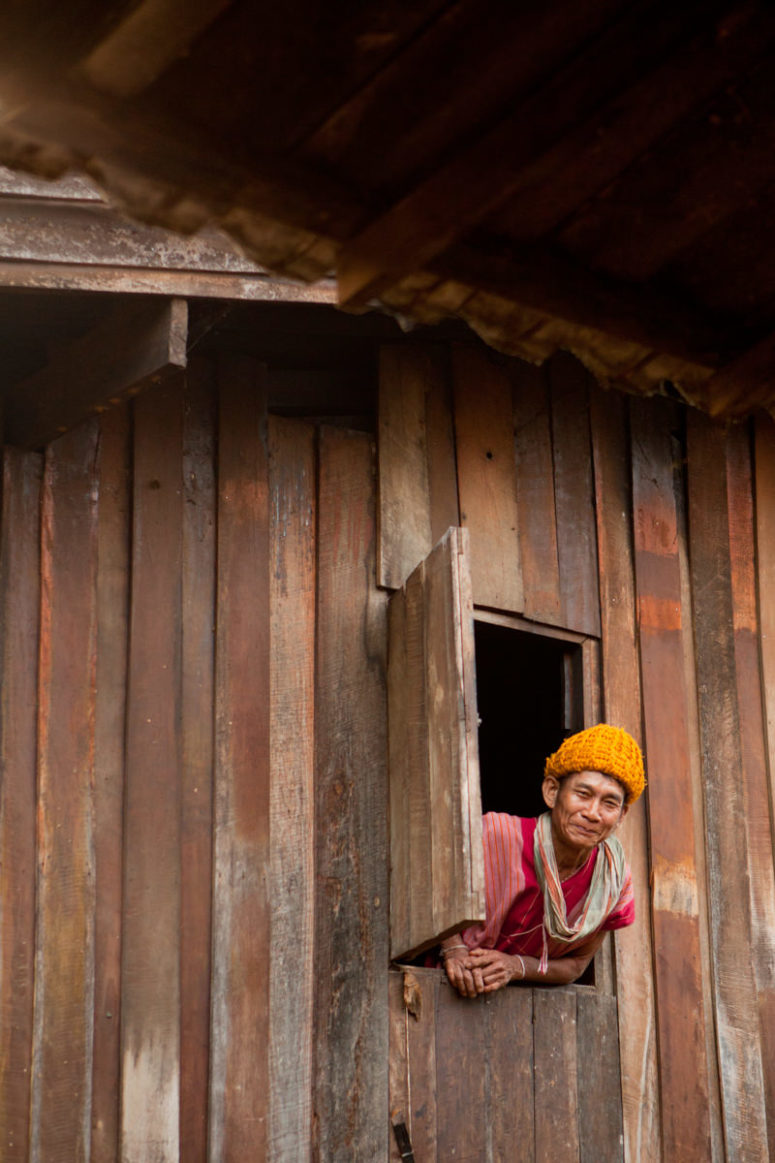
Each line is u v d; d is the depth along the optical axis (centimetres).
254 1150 383
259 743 411
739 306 221
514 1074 419
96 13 162
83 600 391
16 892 364
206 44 167
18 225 351
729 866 478
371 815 425
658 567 492
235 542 420
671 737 477
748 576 505
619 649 476
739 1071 460
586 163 188
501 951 422
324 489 441
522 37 172
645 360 221
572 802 411
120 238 358
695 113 186
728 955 470
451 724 398
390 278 192
